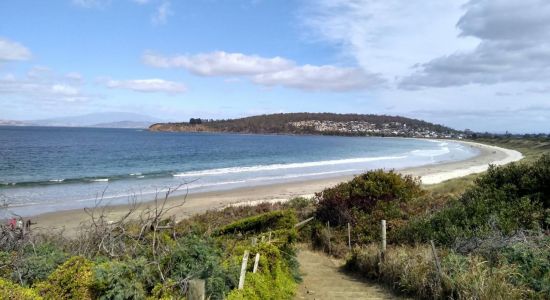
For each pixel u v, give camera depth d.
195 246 6.58
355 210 14.19
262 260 7.84
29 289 5.06
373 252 10.36
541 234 8.78
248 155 72.38
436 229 10.88
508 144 127.00
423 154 83.62
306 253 13.00
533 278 7.11
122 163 50.97
